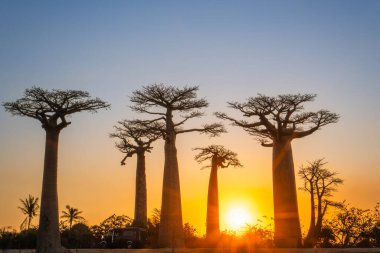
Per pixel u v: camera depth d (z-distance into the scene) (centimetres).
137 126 4119
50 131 3438
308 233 4128
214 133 4044
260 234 3503
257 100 3703
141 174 5212
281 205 3653
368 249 3438
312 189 4569
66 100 3422
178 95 3962
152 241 4078
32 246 4181
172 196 3872
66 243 4344
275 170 3722
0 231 4225
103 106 3509
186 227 4528
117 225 5088
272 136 3772
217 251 3459
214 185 4091
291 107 3719
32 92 3359
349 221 4281
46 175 3394
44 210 3356
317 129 3759
